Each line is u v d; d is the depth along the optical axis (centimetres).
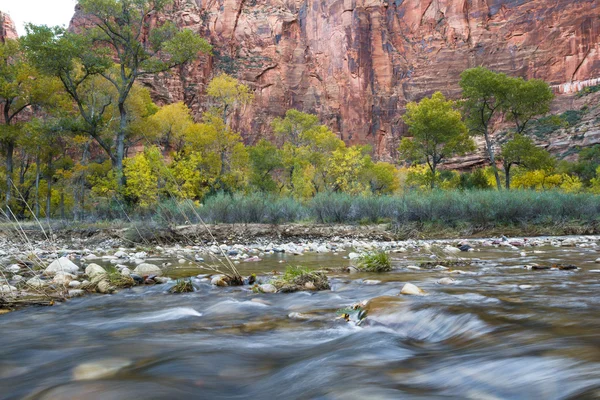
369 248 1241
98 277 620
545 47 9744
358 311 400
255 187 3947
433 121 4088
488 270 668
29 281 602
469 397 191
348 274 673
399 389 205
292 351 291
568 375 198
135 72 2980
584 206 2161
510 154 4153
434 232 1959
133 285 615
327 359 262
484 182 4300
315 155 4794
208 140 3703
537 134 8888
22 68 3584
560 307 351
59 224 2055
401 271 693
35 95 3681
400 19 10994
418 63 10644
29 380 244
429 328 321
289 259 983
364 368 240
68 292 550
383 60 10662
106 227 1897
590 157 7331
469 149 4428
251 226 1809
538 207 2133
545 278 554
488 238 1853
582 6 9506
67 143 3753
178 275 713
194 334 345
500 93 4225
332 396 201
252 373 248
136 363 268
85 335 350
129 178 2498
